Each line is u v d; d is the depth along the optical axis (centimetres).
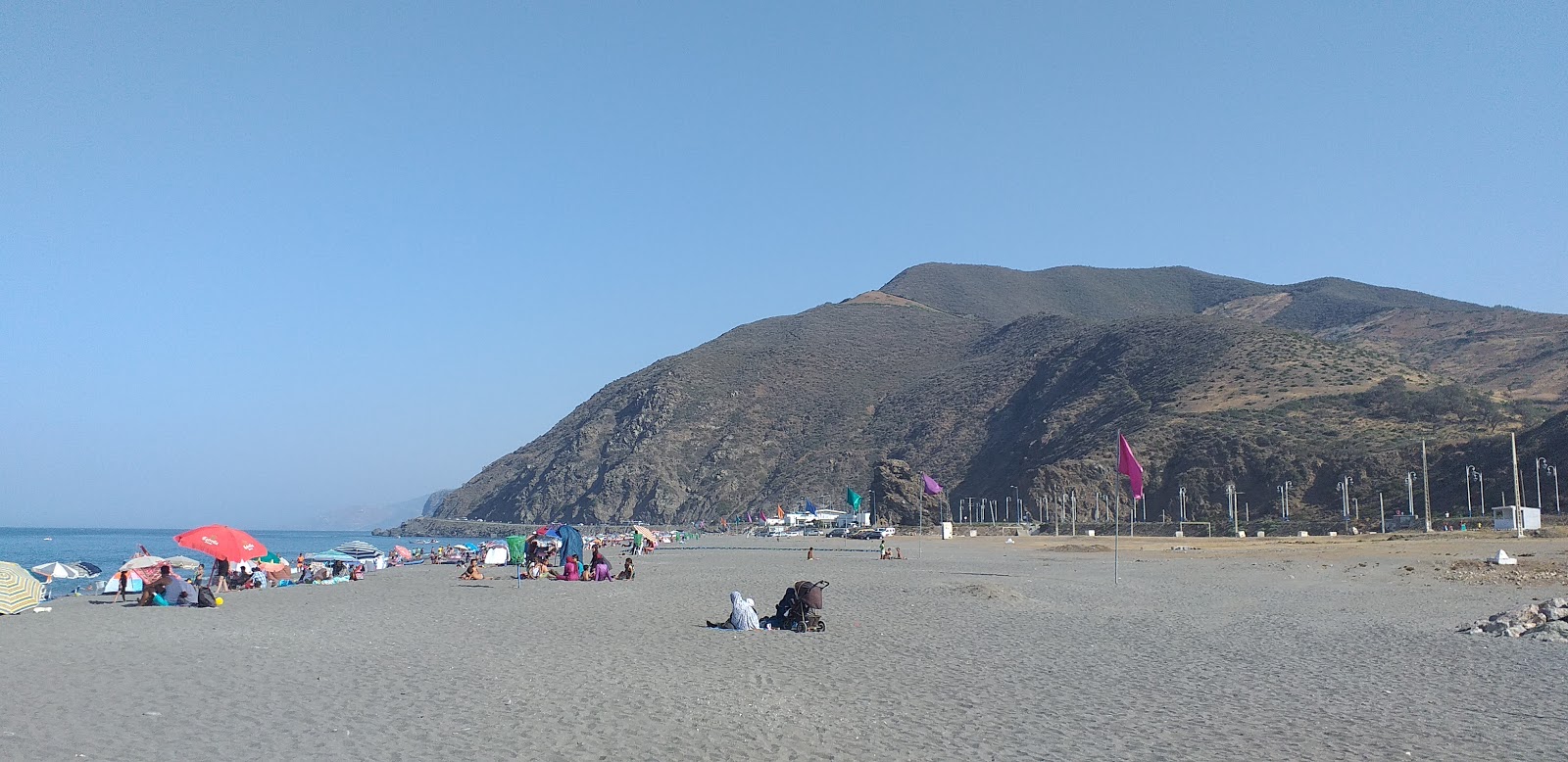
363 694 1356
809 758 1049
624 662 1678
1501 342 19050
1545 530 7044
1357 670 1658
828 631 2167
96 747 1043
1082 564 4984
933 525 13762
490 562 5116
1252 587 3397
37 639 1956
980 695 1417
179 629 2148
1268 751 1101
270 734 1117
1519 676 1588
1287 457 11856
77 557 9825
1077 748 1107
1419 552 5012
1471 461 10525
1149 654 1844
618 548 9244
